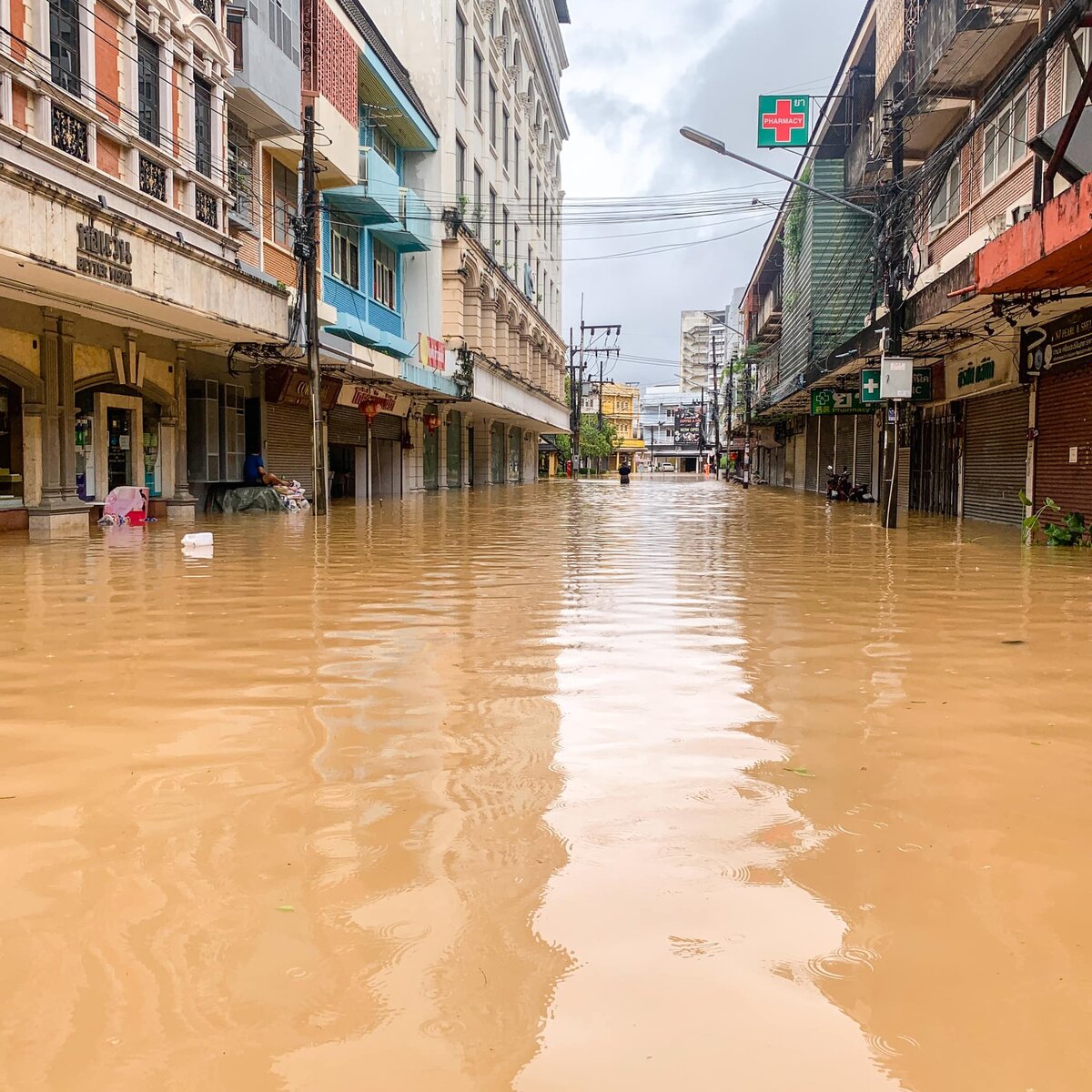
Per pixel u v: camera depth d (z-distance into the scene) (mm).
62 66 12141
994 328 16719
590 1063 1960
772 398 38188
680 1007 2154
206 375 19125
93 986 2234
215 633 6523
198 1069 1940
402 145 30703
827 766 3807
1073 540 13930
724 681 5234
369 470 29188
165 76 14469
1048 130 12148
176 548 12633
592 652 6008
